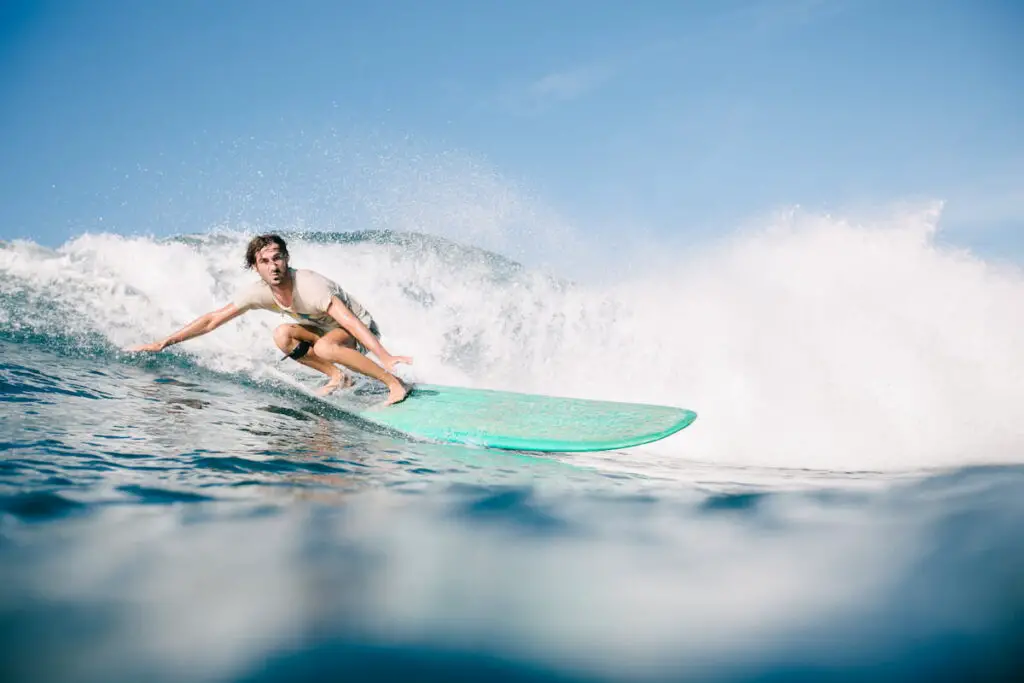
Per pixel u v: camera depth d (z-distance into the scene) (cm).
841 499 304
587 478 347
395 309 727
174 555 191
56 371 464
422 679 132
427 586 180
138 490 252
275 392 500
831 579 193
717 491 323
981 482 350
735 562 207
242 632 149
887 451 476
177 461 300
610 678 135
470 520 246
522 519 251
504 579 188
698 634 156
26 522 209
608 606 171
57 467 271
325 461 330
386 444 392
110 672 129
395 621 158
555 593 178
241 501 249
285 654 140
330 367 523
